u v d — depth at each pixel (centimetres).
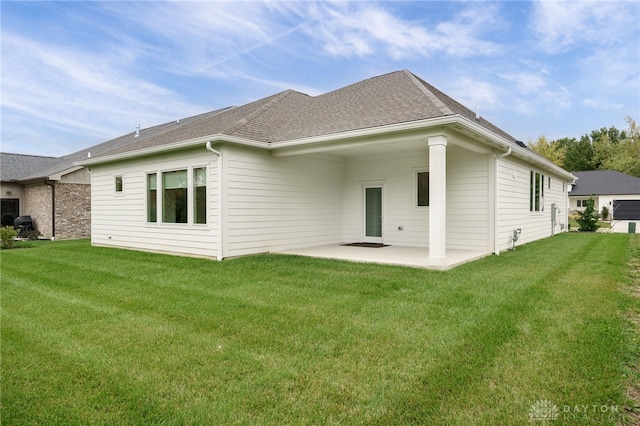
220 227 914
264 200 1013
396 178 1175
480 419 255
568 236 1611
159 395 298
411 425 252
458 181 1062
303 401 285
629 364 335
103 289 655
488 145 959
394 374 322
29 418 273
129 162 1188
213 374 331
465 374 317
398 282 652
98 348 395
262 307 522
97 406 286
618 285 623
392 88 1095
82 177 1736
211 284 668
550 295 555
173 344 401
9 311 533
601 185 3822
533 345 373
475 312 479
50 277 766
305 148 960
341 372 328
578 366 327
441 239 772
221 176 912
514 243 1097
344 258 901
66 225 1681
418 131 791
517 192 1181
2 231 1296
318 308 512
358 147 910
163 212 1084
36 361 366
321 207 1200
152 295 605
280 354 369
